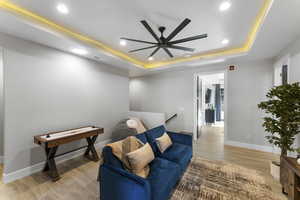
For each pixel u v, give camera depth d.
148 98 5.57
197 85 4.75
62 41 2.48
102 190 1.57
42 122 2.60
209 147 3.76
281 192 1.92
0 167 2.58
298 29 2.06
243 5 1.79
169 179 1.63
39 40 2.43
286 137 2.05
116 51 3.53
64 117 2.96
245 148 3.68
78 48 2.81
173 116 4.91
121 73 4.52
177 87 4.89
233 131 3.89
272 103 2.21
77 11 1.95
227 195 1.86
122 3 1.79
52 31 2.24
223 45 3.11
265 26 1.98
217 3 1.76
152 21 2.18
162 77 5.22
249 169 2.54
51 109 2.74
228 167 2.61
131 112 4.86
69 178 2.28
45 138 2.28
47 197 1.84
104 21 2.20
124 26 2.35
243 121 3.76
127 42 2.99
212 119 7.16
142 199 1.24
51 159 2.29
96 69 3.69
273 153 3.31
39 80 2.56
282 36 2.28
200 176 2.30
